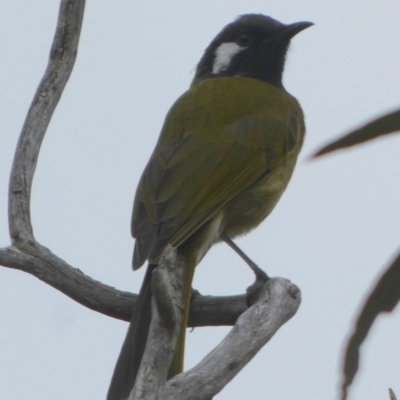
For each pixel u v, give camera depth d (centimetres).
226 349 774
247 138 1180
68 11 1069
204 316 1027
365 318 499
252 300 995
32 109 1065
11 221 1019
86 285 1025
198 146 1159
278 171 1209
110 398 873
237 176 1148
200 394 733
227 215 1172
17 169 1037
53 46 1078
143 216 1072
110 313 1030
